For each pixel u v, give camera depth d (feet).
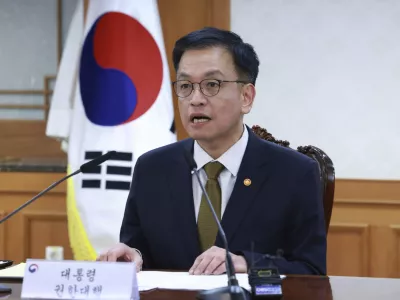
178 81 11.01
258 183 11.27
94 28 19.72
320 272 10.73
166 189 11.62
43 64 25.14
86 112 19.66
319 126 22.12
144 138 19.22
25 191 23.26
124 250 10.82
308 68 22.06
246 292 8.28
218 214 11.22
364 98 21.90
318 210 11.19
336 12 21.85
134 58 19.51
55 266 8.09
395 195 21.76
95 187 19.42
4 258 23.26
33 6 25.07
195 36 10.91
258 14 22.18
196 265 10.05
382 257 21.83
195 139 11.06
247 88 11.28
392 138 21.88
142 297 8.27
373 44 21.77
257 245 11.03
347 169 22.11
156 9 19.97
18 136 25.17
